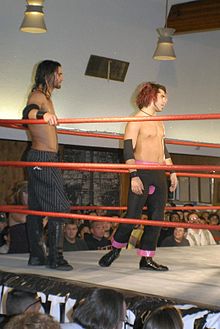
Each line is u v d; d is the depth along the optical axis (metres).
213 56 8.48
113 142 8.12
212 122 9.17
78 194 8.27
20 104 7.16
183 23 7.52
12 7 6.35
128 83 7.88
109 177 8.59
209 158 9.80
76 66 7.28
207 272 3.96
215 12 7.29
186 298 3.12
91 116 7.86
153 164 3.89
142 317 2.84
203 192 9.43
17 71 6.91
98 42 7.23
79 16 6.87
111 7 6.98
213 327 2.86
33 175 3.94
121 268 4.03
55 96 7.39
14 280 3.49
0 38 6.55
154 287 3.38
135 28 7.41
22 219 5.16
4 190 7.63
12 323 2.04
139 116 3.64
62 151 8.05
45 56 6.99
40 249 4.05
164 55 6.58
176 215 7.06
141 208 3.94
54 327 2.03
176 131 8.78
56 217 3.89
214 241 6.73
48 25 6.74
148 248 3.98
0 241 5.37
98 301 2.48
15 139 7.24
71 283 3.27
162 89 3.98
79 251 4.95
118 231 4.02
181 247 5.54
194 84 8.59
